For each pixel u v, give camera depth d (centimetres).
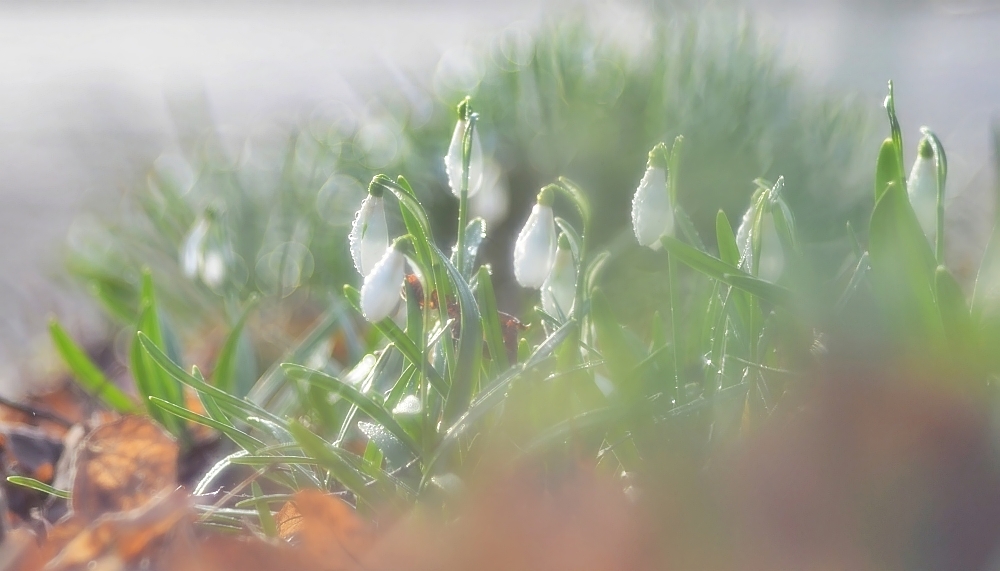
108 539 93
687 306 119
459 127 98
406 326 99
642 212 96
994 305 94
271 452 98
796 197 148
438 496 95
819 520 93
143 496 98
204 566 93
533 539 93
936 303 95
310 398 100
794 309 95
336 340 121
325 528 93
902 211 93
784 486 93
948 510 92
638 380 96
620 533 93
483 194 110
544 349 95
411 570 93
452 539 93
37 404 118
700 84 169
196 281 120
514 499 94
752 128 158
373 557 93
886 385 93
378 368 100
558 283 98
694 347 102
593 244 149
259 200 156
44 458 105
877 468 93
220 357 109
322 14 716
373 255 96
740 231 98
